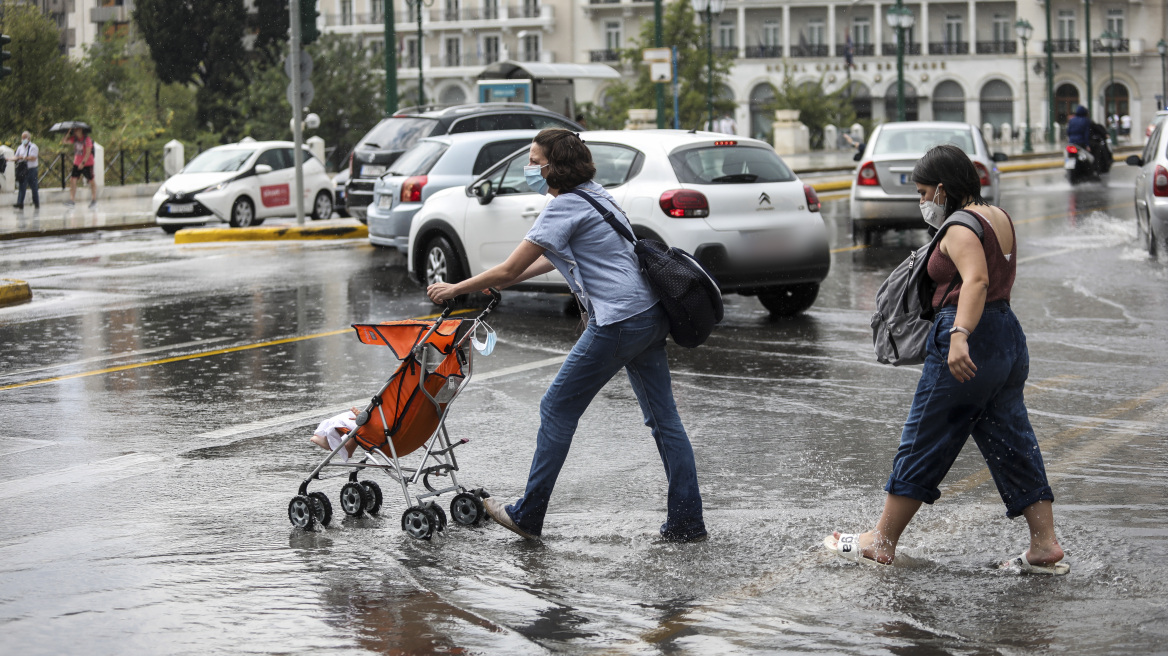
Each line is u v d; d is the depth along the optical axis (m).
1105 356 15.07
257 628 6.93
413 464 10.59
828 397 13.07
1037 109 123.00
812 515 8.97
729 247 17.23
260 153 38.97
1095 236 29.41
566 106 66.19
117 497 9.73
